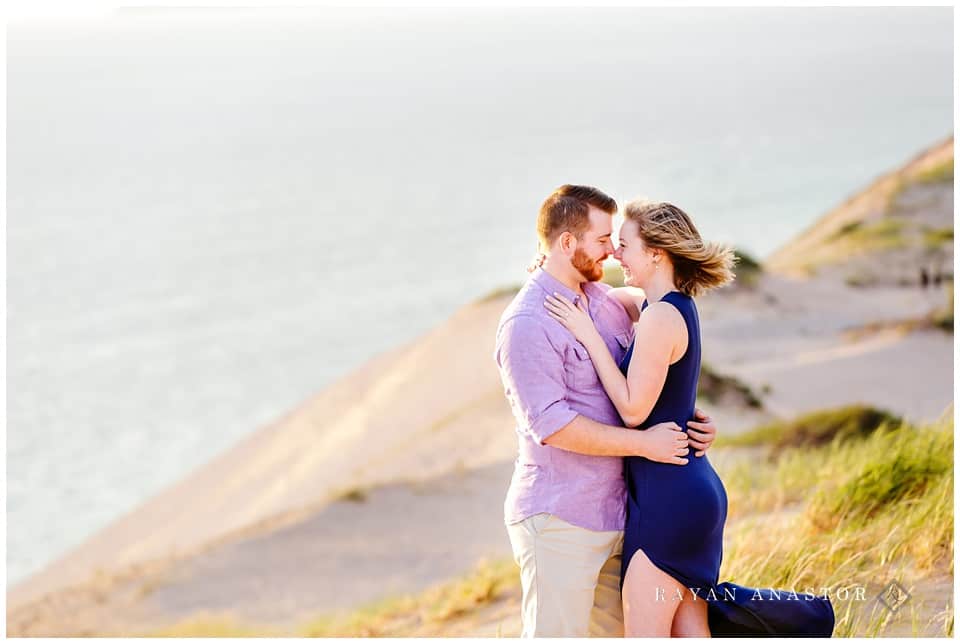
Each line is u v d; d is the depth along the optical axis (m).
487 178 185.12
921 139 184.50
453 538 15.70
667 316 3.57
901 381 22.42
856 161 164.62
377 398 34.06
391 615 7.06
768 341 27.64
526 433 3.72
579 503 3.64
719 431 18.14
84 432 58.34
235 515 27.00
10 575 34.62
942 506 4.50
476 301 40.06
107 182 198.12
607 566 3.85
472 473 19.08
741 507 6.24
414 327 83.19
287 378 69.00
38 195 184.00
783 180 151.12
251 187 189.12
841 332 28.41
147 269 118.94
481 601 6.37
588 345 3.64
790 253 42.09
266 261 121.06
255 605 14.00
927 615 3.88
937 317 26.75
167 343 83.38
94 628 13.80
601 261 3.74
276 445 34.09
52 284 112.19
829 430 12.69
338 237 136.00
